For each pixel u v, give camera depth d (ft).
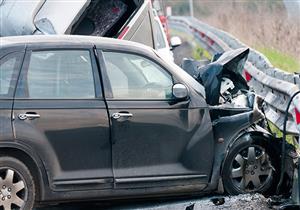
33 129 40.37
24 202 40.50
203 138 44.50
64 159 41.04
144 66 44.21
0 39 43.65
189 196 46.21
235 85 49.65
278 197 45.50
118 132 42.16
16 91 40.75
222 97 48.24
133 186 42.57
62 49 42.55
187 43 170.60
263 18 132.16
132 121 42.55
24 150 40.14
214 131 45.21
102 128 41.83
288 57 108.99
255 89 70.59
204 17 205.77
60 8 65.72
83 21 69.87
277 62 103.04
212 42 135.44
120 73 43.34
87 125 41.50
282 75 63.21
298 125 46.03
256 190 46.09
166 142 43.42
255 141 45.91
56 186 40.91
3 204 39.96
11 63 41.29
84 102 41.83
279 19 121.90
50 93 41.45
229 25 159.22
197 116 44.39
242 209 43.11
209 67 47.67
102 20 70.28
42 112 40.73
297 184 43.19
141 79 43.75
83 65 42.60
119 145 42.19
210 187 44.91
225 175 45.34
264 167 46.24
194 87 45.06
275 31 120.78
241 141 45.65
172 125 43.57
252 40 131.75
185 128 43.91
